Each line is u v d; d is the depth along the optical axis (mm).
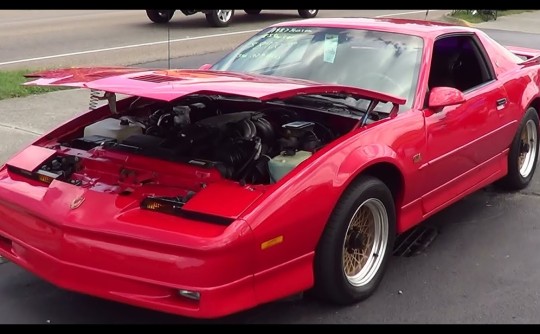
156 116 4375
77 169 3850
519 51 6617
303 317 3732
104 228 3199
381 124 4012
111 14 19203
